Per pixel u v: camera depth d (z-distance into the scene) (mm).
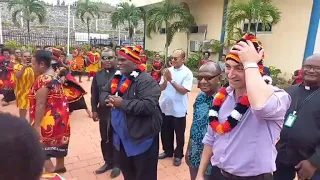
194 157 2570
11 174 632
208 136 2031
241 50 1532
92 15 27219
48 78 3215
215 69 2430
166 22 14492
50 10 35125
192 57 13734
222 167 1780
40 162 690
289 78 10367
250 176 1669
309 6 9586
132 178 3104
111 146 3877
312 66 2605
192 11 15227
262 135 1623
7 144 621
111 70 3922
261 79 1477
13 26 29438
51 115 3293
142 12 19906
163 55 16688
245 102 1648
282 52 10633
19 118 694
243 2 10961
